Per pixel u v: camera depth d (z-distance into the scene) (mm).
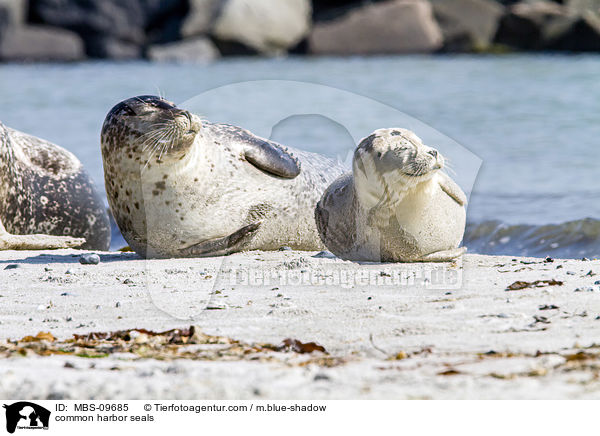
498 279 22422
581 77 110625
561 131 72125
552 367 13484
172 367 14156
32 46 180125
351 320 17906
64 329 17891
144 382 13359
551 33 168875
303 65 153250
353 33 183125
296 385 12984
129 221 27125
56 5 184875
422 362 14242
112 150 26172
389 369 13867
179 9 189000
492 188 50250
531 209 43562
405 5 181625
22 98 106250
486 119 80188
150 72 143125
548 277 22359
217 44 184000
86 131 80688
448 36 180625
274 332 17109
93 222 35969
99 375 13938
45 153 35406
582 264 24984
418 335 16328
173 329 17531
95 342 16656
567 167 57156
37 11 185000
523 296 19688
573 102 87812
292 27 187625
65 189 35000
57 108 97625
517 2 185250
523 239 37781
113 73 142750
